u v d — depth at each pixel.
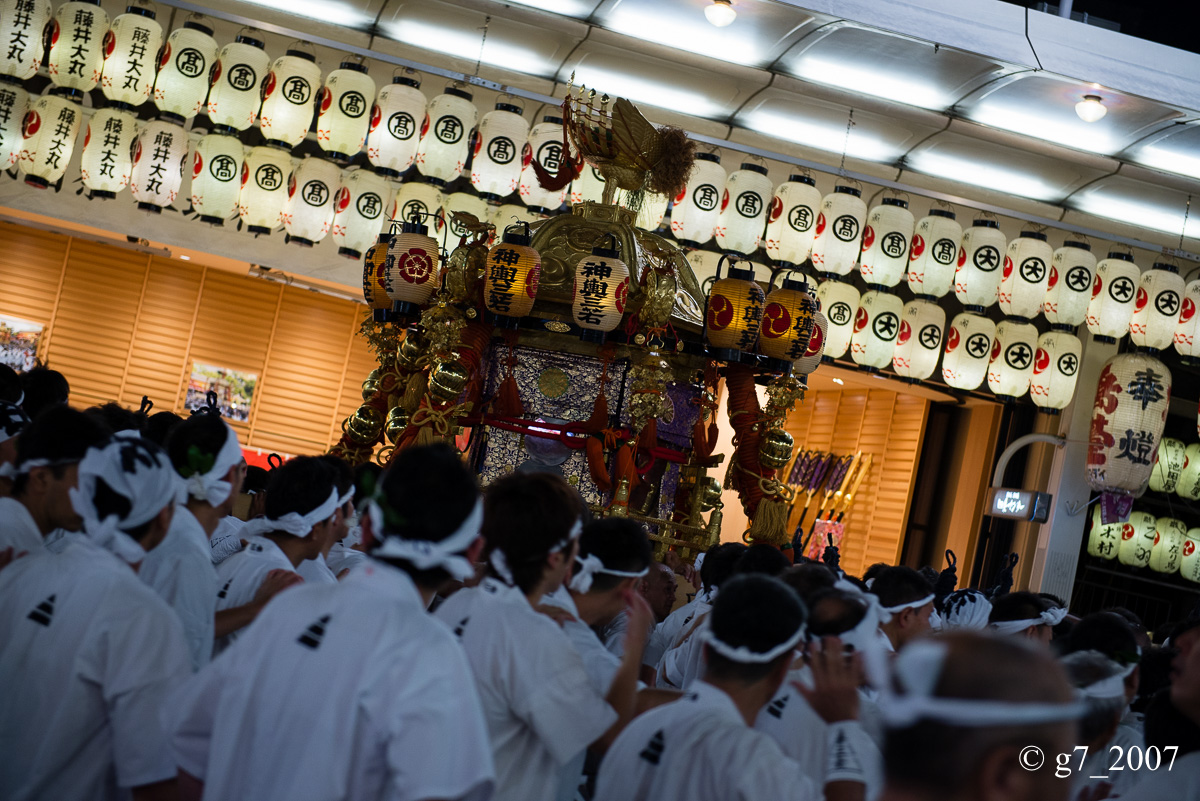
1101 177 9.91
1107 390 10.29
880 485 13.09
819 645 2.41
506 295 5.06
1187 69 9.02
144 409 5.05
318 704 1.87
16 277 12.08
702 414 5.75
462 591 2.53
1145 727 2.81
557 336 5.45
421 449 2.07
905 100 9.27
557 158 8.69
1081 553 12.21
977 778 1.26
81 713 2.20
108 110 8.52
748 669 2.26
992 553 11.96
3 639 2.24
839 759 2.27
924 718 1.28
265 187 8.77
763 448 5.83
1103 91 8.66
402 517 1.99
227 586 3.19
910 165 10.20
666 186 5.96
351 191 8.90
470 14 8.77
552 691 2.26
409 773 1.80
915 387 12.09
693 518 6.03
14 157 8.49
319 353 12.80
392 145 8.46
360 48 9.19
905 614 3.44
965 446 12.59
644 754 2.24
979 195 10.41
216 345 12.53
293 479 3.22
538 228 5.82
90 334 12.24
